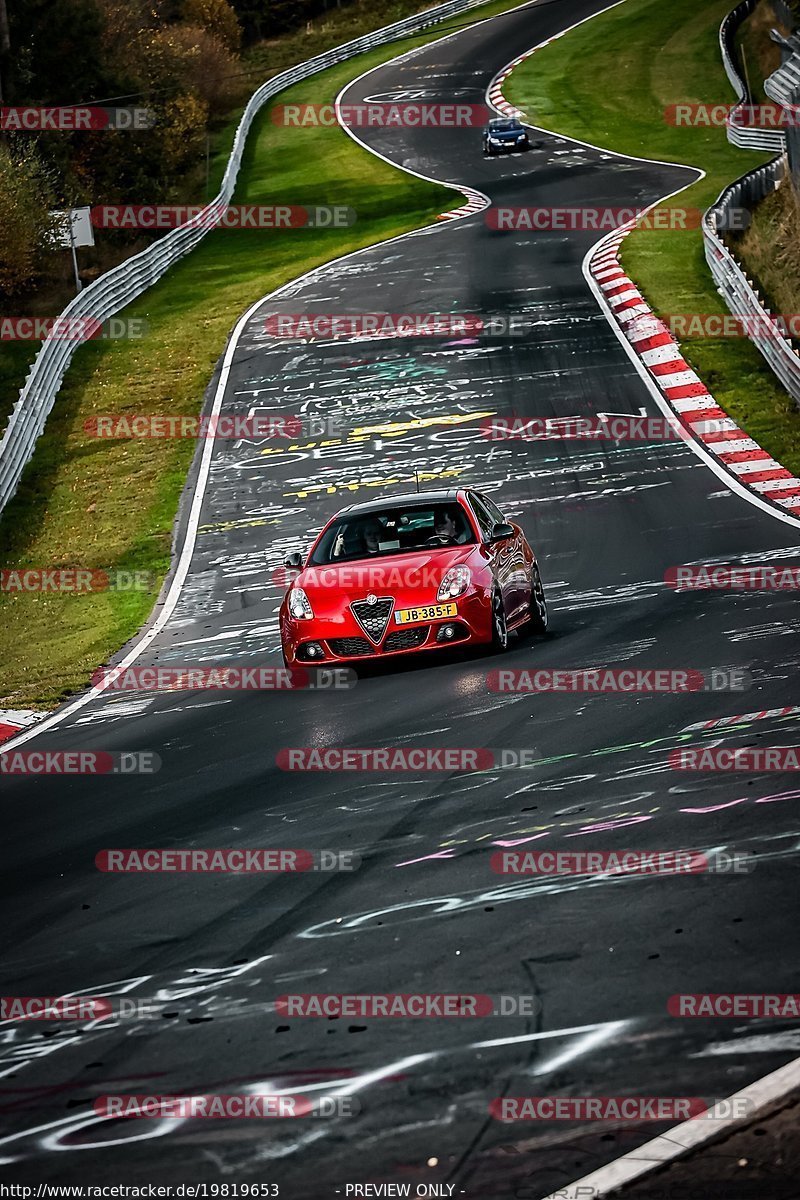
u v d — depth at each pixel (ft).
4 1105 52.90
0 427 323.37
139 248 542.98
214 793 100.58
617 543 209.36
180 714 138.31
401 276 455.22
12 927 76.07
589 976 57.21
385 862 77.10
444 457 284.41
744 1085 46.83
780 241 414.82
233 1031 56.65
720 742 93.09
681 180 560.61
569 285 414.62
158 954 67.62
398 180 631.56
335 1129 47.37
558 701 114.21
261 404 341.82
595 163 619.26
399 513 152.56
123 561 244.42
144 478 297.74
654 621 150.20
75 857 88.69
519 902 67.26
